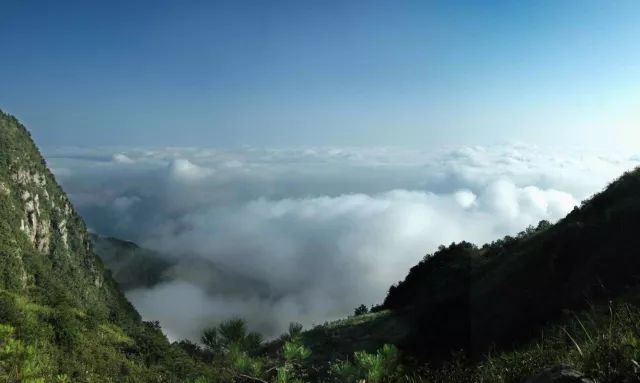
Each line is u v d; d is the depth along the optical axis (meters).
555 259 32.78
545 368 4.40
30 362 4.44
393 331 39.91
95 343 94.62
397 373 5.53
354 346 37.62
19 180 168.62
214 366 5.02
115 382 79.06
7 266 118.44
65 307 112.00
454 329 33.91
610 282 25.36
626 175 36.91
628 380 4.17
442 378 6.85
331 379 5.08
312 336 43.09
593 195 39.03
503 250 50.47
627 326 5.77
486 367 6.98
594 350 4.89
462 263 51.97
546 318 27.56
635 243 27.72
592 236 31.88
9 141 178.12
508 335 28.78
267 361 5.05
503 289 34.78
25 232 154.00
